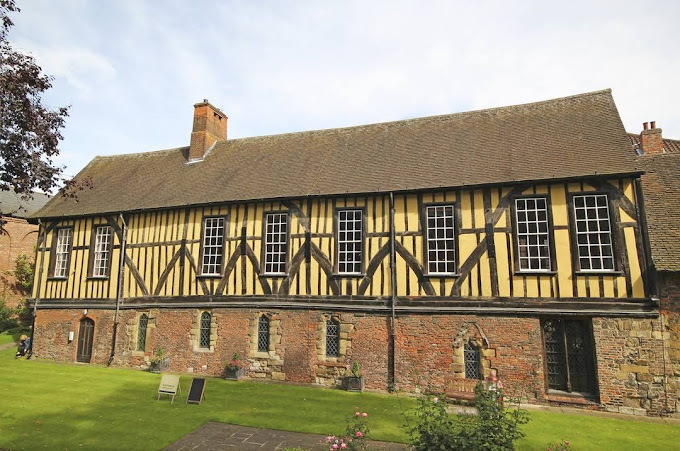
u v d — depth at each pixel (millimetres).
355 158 13852
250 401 10109
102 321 14789
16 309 22359
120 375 12883
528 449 7254
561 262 10281
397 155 13359
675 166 11945
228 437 7711
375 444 7379
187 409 9406
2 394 10562
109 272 14922
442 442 5539
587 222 10320
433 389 10805
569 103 13188
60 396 10406
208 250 13672
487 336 10602
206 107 17406
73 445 7301
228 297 13117
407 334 11242
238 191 13750
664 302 9648
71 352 15047
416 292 11289
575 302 10055
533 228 10688
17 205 24234
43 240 16297
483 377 10461
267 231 13094
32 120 7148
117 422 8492
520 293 10477
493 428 5633
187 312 13594
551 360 10359
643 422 8852
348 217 12344
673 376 9344
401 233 11664
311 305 12188
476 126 13695
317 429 8141
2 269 22594
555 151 11422
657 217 10602
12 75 6840
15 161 7102
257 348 12727
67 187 8250
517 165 11320
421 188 11500
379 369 11359
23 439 7559
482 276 10812
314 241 12453
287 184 13391
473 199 11203
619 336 9734
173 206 14062
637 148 18281
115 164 18797
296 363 12172
